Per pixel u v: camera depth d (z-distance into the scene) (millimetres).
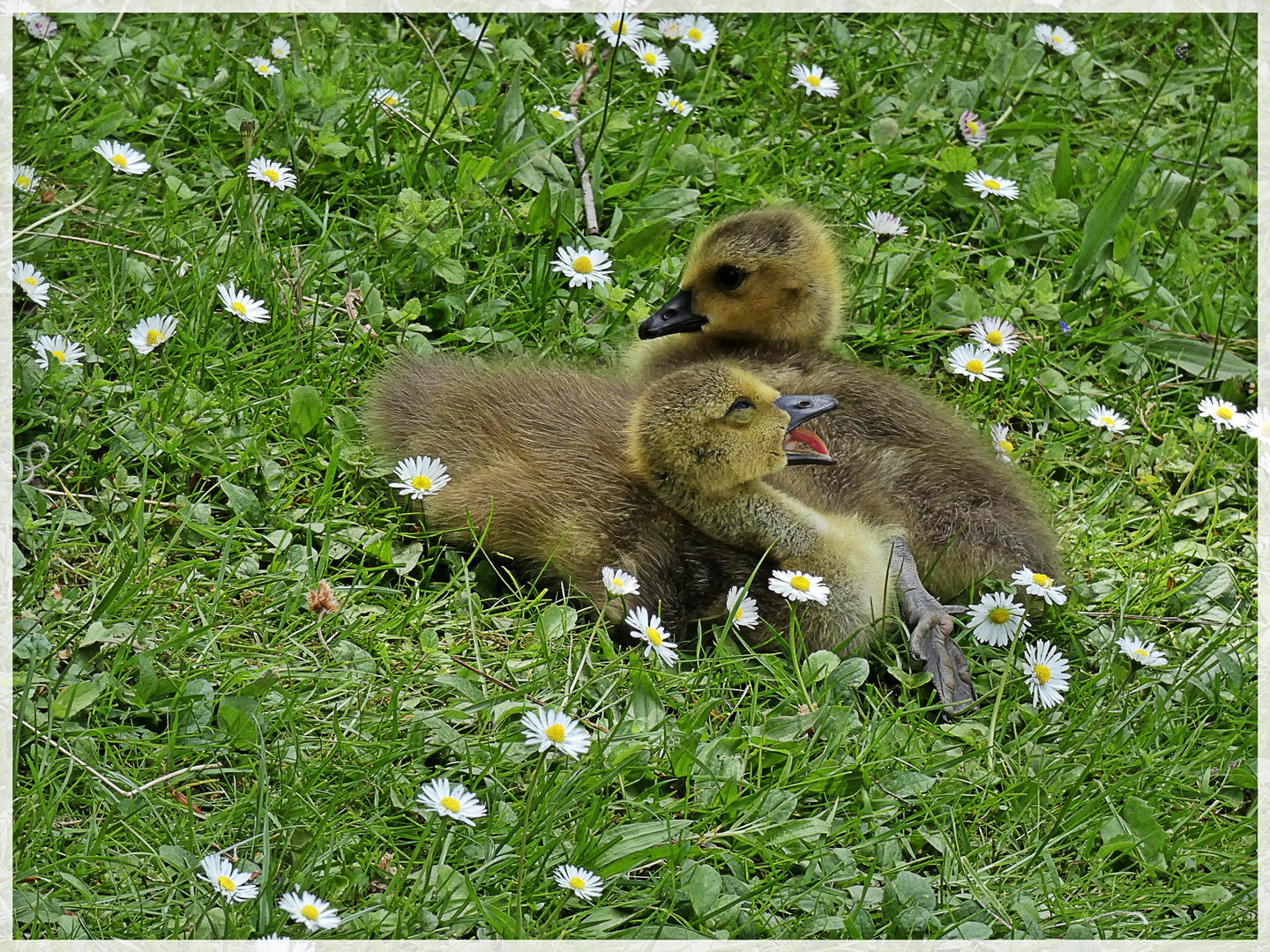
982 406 7074
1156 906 4934
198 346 6348
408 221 7043
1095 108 9289
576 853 4660
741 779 4969
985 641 5742
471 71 8328
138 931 4262
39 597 5301
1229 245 8336
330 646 5348
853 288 7387
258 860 4531
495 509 5742
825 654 5488
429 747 4965
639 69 8570
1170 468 6934
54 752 4723
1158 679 5809
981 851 5031
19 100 7324
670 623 5570
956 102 8820
